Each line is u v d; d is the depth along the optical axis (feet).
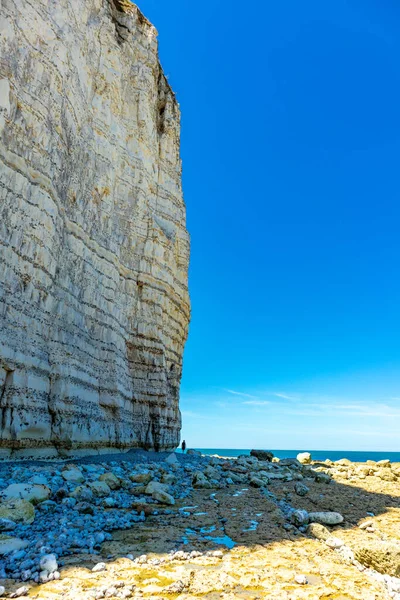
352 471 78.02
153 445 81.66
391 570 26.40
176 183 106.32
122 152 84.43
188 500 44.57
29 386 47.85
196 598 20.92
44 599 19.42
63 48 60.23
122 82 88.84
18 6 52.54
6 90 48.29
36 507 33.24
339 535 34.94
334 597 22.03
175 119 111.75
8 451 44.29
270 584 23.29
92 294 66.90
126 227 83.66
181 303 102.73
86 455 58.18
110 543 28.53
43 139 53.47
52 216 54.19
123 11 96.22
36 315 50.70
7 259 46.19
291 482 61.82
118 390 70.03
